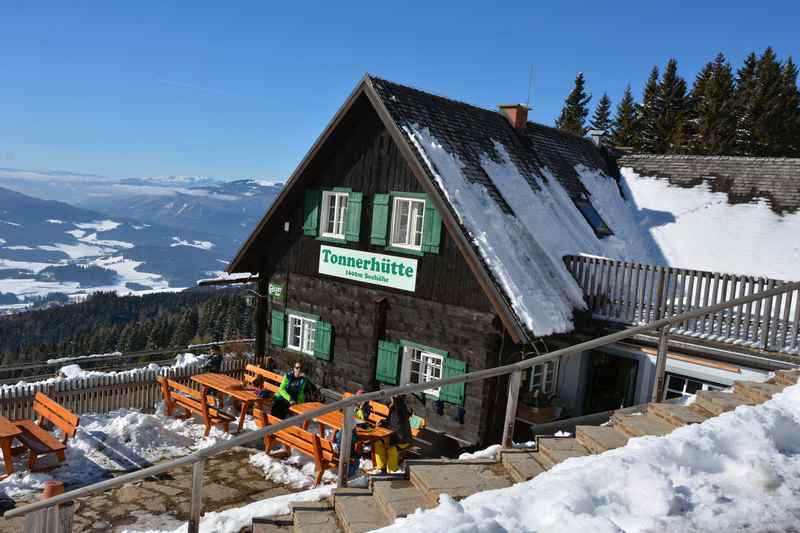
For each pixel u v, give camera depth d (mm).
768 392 6672
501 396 13938
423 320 14945
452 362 14312
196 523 5770
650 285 13305
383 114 14766
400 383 15500
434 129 15781
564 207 17219
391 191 15523
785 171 18391
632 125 52094
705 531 4035
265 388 15383
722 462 5008
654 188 20250
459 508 4605
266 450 11977
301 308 17891
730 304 7254
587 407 14836
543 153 19344
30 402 13430
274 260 18625
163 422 13789
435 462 6129
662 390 7586
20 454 11562
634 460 4941
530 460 5953
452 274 14367
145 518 9273
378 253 15891
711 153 43750
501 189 15766
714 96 45094
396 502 5438
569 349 6816
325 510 5844
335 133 16328
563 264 14820
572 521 4031
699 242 17406
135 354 17703
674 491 4449
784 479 4715
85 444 12234
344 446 6289
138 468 11508
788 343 11422
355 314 16484
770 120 42750
